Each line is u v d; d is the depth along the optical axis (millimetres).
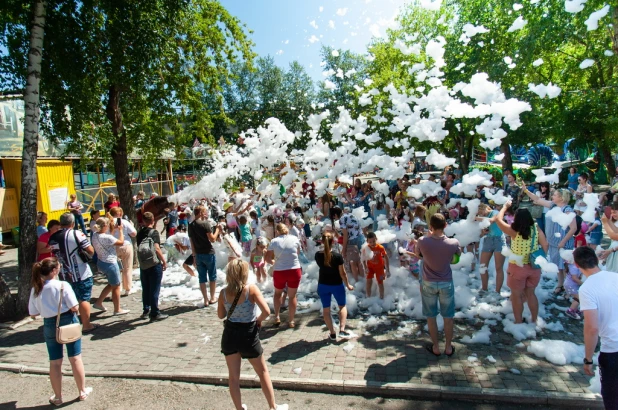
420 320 6012
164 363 5074
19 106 15430
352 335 5461
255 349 3775
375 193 11164
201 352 5348
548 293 6758
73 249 6137
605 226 4945
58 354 4320
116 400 4371
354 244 7617
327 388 4266
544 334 5250
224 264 10055
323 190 8109
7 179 15305
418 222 7371
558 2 14406
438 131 6453
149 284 6734
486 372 4371
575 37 15047
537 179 5449
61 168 16172
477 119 15492
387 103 12703
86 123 9445
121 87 9844
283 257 5953
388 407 3945
